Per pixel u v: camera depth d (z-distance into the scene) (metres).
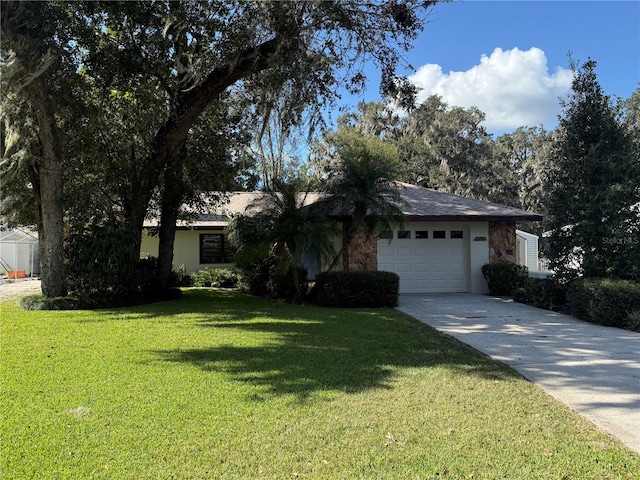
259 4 9.45
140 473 3.18
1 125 10.70
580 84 10.52
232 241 14.01
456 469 3.29
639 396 4.91
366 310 10.91
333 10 9.55
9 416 4.12
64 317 9.71
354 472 3.23
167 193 13.20
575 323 9.33
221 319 9.51
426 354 6.61
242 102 13.59
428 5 10.28
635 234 9.66
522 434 3.89
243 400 4.59
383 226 11.73
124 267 11.91
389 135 30.84
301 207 12.09
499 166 34.59
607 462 3.42
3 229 15.64
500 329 8.69
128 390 4.86
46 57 8.85
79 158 12.33
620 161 9.82
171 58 11.23
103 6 9.66
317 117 11.64
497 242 14.70
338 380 5.30
